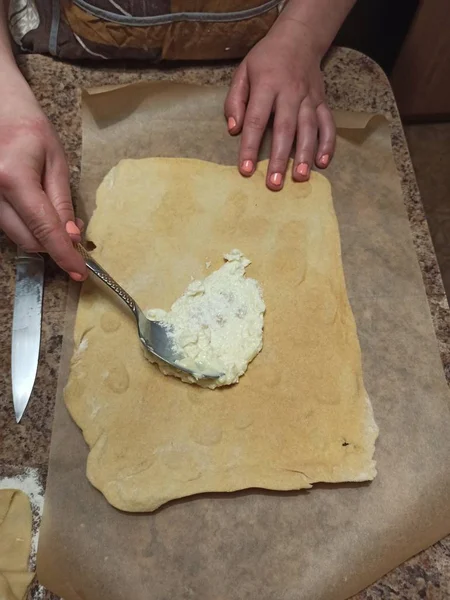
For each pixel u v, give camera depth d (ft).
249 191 2.72
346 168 2.87
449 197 5.50
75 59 3.10
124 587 1.94
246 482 2.08
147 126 2.88
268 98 2.84
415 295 2.55
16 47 3.12
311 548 2.04
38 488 2.09
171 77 3.16
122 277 2.47
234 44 3.12
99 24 2.84
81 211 2.63
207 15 2.88
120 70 3.14
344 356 2.35
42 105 2.95
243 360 2.26
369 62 3.28
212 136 2.89
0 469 2.11
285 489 2.09
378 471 2.19
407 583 2.04
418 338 2.45
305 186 2.75
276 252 2.56
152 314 2.35
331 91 3.18
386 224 2.73
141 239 2.56
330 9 3.14
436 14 4.12
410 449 2.24
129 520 2.05
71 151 2.84
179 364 2.23
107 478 2.07
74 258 2.15
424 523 2.11
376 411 2.30
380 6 4.53
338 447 2.18
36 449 2.16
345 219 2.73
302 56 2.99
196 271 2.50
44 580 1.91
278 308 2.44
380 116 3.02
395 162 2.96
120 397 2.21
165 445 2.14
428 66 4.62
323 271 2.54
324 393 2.27
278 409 2.23
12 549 1.97
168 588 1.96
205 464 2.11
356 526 2.09
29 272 2.43
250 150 2.76
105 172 2.76
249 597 1.96
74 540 2.00
